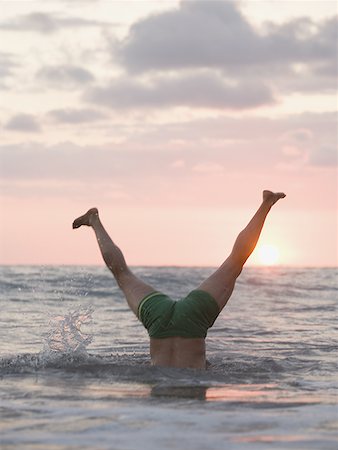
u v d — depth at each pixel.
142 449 3.24
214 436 3.49
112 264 6.71
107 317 13.42
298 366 6.62
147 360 6.77
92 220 7.15
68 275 33.06
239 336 9.96
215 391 4.97
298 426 3.73
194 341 6.20
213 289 6.28
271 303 17.95
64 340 7.48
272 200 6.83
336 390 5.11
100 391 4.93
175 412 4.10
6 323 11.41
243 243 6.52
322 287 26.89
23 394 4.78
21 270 44.38
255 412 4.12
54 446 3.29
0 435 3.51
